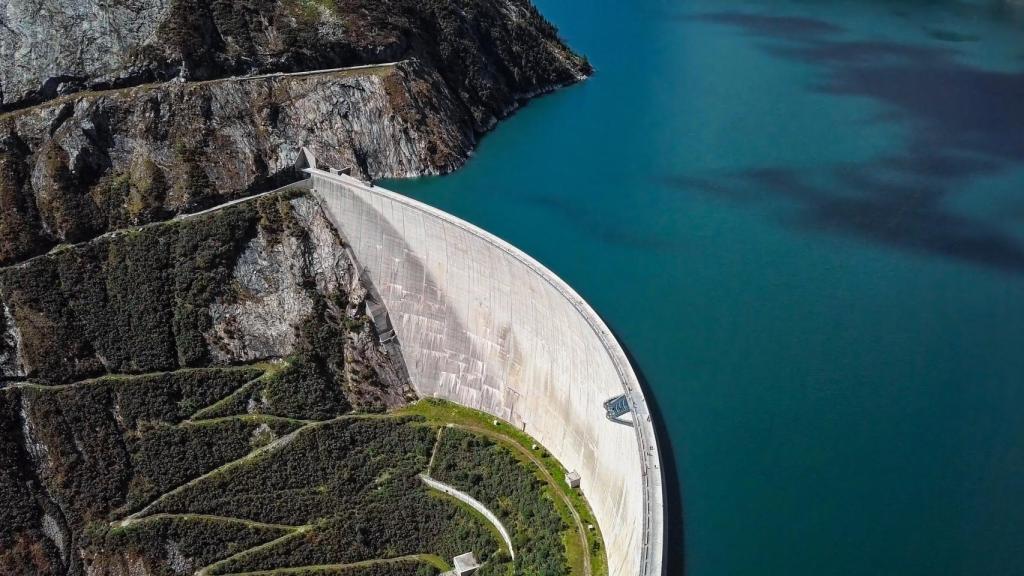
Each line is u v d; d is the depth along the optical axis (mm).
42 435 125688
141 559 118188
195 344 133000
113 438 126062
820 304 116375
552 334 113062
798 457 94500
